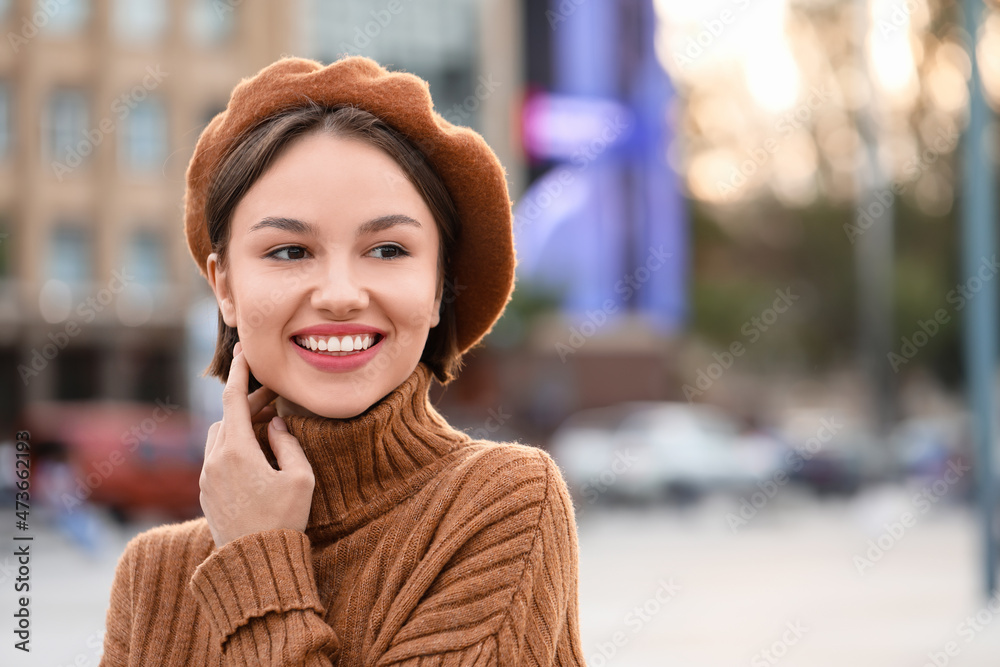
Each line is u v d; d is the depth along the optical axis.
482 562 1.64
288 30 25.27
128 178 25.02
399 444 1.75
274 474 1.70
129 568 1.90
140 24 25.02
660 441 20.20
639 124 27.45
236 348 1.81
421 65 26.12
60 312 24.08
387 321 1.70
